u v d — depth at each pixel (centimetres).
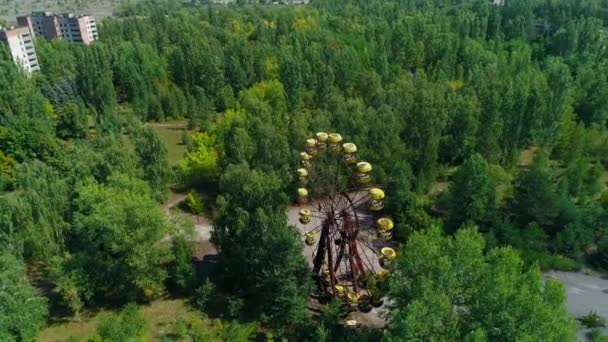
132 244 4116
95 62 9556
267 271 3897
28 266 4941
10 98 7606
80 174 5306
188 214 5916
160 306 4403
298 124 6238
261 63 9550
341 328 3931
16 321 3631
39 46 11788
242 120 6400
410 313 2961
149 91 9294
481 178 5091
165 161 6112
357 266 4469
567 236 4956
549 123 6750
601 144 6806
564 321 3025
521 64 9150
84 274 4197
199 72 9631
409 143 6450
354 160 4269
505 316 2928
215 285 4562
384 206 5669
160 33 12512
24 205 4691
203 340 3884
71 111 8044
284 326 4022
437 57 10194
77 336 4053
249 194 4431
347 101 7200
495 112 6425
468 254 3238
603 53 10212
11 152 6844
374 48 10156
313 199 5856
